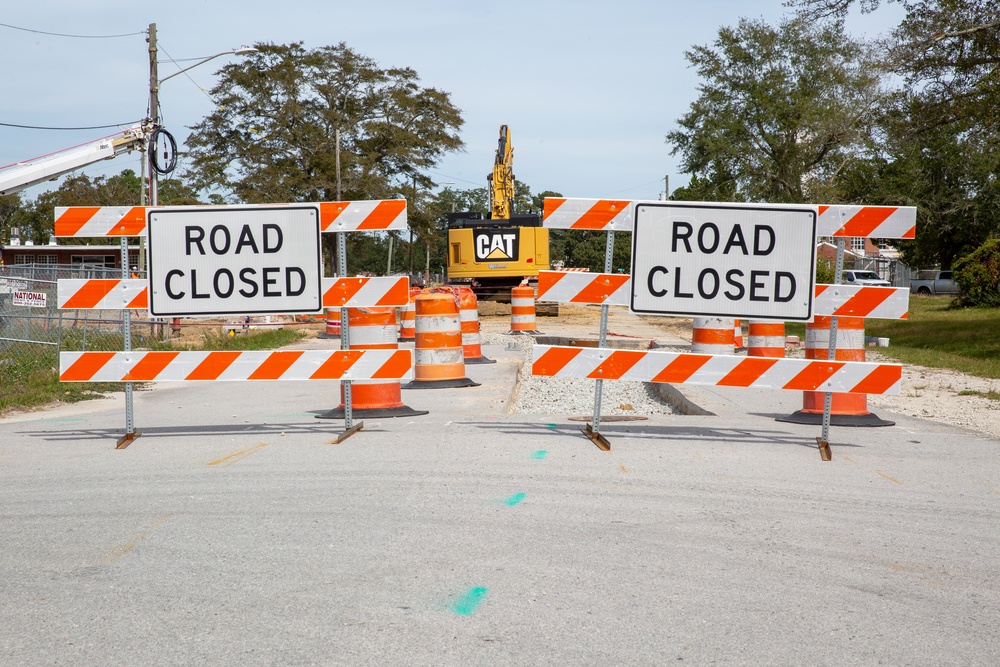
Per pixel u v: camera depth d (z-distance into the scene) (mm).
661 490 6434
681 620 4031
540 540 5191
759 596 4344
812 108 46125
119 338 21312
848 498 6301
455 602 4227
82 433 9242
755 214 8125
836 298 8266
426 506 5926
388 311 10234
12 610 4168
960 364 17531
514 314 26531
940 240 65500
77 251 76812
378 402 10172
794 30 45688
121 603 4242
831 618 4086
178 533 5375
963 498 6371
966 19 23312
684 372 8266
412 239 65250
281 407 11562
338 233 8609
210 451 8047
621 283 8250
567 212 8188
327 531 5375
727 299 8164
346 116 58281
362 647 3727
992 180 55844
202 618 4051
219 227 8523
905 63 24031
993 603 4312
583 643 3771
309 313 8609
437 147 62219
